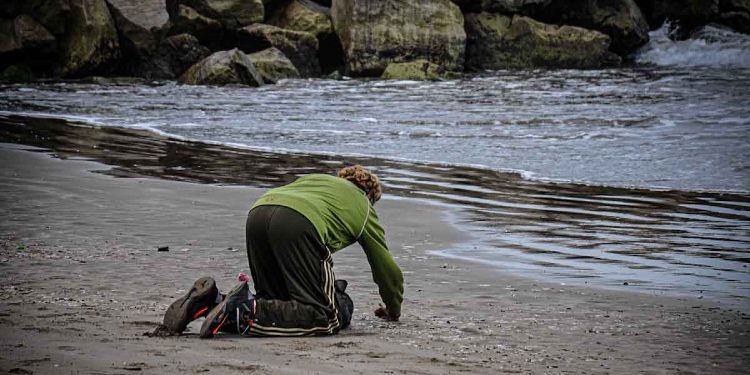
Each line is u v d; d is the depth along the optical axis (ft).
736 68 172.14
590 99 123.44
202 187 61.21
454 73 158.40
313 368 23.32
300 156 78.28
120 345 24.97
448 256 44.04
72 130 90.48
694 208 57.77
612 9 184.34
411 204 57.72
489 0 176.65
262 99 123.03
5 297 32.42
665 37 194.59
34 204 53.36
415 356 25.67
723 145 84.69
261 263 29.22
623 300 35.86
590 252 45.39
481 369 24.50
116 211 52.21
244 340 27.12
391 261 30.12
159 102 117.39
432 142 86.94
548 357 26.48
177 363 22.90
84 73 146.61
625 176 69.92
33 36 142.20
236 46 161.99
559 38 174.40
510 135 91.61
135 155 75.97
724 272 41.47
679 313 33.71
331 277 29.04
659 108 113.39
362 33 162.30
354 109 112.57
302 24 163.63
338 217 29.30
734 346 28.66
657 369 25.57
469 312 33.17
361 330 29.73
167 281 36.52
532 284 38.50
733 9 202.28
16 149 76.02
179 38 152.97
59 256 40.55
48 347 24.18
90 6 146.92
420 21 165.27
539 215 55.06
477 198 60.44
